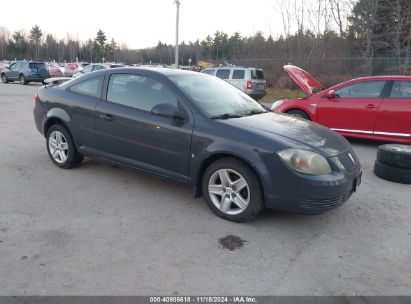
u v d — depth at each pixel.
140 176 5.33
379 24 26.14
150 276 2.96
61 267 3.04
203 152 4.00
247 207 3.83
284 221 4.04
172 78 4.53
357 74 22.42
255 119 4.29
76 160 5.49
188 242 3.51
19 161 5.97
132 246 3.40
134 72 4.77
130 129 4.59
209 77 5.21
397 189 5.23
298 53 25.59
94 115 4.95
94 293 2.73
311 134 4.08
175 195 4.67
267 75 25.09
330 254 3.40
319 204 3.61
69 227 3.73
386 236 3.79
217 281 2.92
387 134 7.47
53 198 4.46
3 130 8.55
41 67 25.78
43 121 5.68
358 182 4.13
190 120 4.14
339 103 7.94
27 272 2.96
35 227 3.71
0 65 36.72
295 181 3.58
